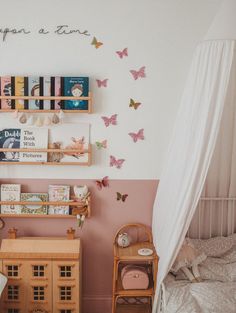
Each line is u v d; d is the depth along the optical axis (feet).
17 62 9.33
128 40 9.35
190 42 9.38
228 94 9.50
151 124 9.60
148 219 9.89
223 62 7.63
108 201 9.80
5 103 9.23
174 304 7.64
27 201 9.50
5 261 8.89
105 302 10.12
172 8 9.29
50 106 9.22
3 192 9.53
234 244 9.52
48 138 9.50
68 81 9.17
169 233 8.16
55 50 9.32
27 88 9.18
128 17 9.29
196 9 9.30
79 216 9.50
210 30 8.07
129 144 9.66
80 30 9.30
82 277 10.02
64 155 9.49
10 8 9.19
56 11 9.23
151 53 9.40
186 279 8.56
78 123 9.52
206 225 9.98
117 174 9.74
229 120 9.61
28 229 9.80
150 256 8.97
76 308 9.05
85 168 9.69
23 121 9.29
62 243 9.22
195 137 7.93
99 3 9.23
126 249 9.35
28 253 8.91
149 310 9.75
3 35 9.25
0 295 8.25
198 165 7.74
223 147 9.70
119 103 9.52
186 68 9.45
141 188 9.80
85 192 9.56
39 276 8.95
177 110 9.57
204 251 9.34
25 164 9.40
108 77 9.44
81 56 9.36
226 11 7.81
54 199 9.55
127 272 9.06
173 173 8.69
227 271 8.84
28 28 9.26
